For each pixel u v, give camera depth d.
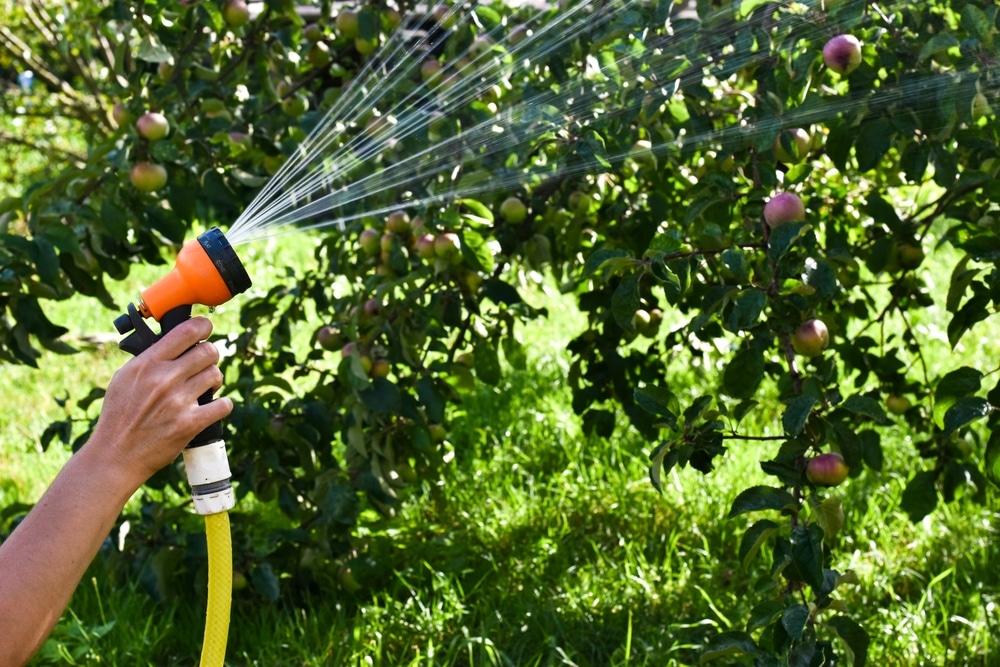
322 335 2.93
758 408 4.26
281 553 3.12
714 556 3.39
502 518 3.56
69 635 2.89
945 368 4.66
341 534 3.12
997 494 3.53
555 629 2.96
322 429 2.96
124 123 2.76
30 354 2.78
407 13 2.84
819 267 1.89
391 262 2.64
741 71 2.13
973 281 2.01
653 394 1.88
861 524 3.46
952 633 2.92
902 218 3.04
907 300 2.82
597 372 2.98
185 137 2.86
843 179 3.01
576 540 3.46
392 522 3.57
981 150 2.13
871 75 1.99
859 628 1.82
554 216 2.78
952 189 2.11
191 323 1.29
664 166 2.54
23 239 2.59
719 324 2.71
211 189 2.85
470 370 2.87
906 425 3.92
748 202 2.01
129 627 2.94
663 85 2.14
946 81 1.95
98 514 1.21
